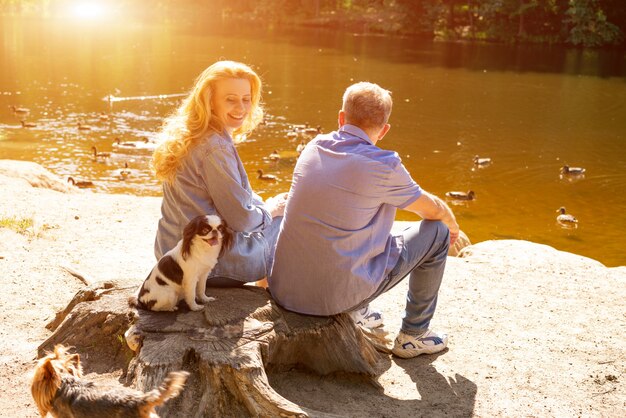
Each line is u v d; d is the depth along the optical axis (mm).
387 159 4176
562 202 17281
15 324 5449
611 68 43281
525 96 32875
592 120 27734
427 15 61500
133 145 20625
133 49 45031
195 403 3830
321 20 68125
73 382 3545
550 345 5359
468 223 15453
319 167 4262
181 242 4238
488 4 57625
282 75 36656
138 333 4113
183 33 57031
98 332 4590
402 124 26125
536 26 58094
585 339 5477
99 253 7586
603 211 16609
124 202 9969
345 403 4363
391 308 6145
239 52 45531
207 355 3877
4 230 7922
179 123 4387
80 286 6449
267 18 72938
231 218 4395
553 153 22328
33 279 6477
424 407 4414
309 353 4477
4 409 4277
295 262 4426
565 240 14516
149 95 29266
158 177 4480
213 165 4273
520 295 6371
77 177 17234
